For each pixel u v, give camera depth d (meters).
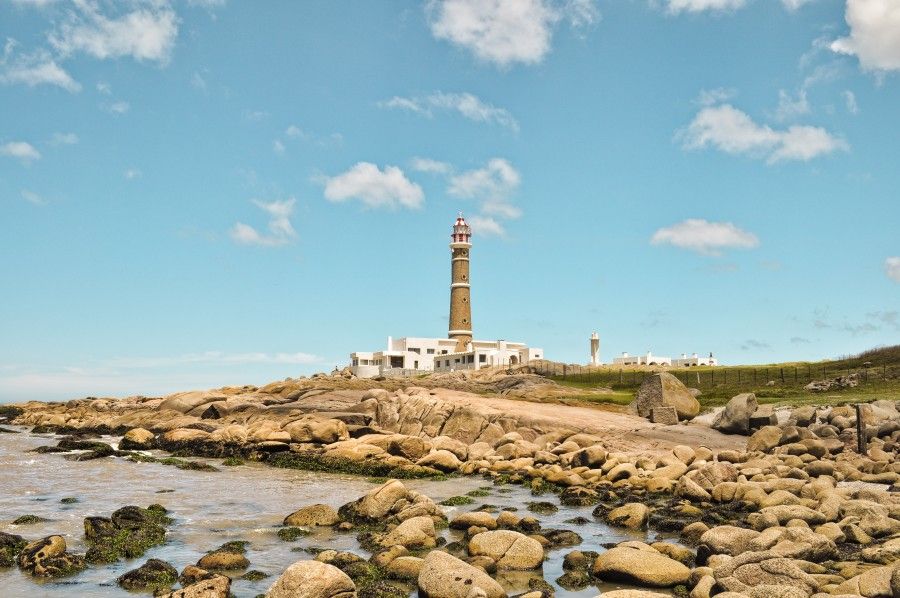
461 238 146.75
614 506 30.48
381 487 27.38
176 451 53.34
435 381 91.69
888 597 15.42
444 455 42.75
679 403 56.06
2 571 20.12
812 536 19.88
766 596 15.70
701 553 20.34
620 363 149.50
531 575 20.12
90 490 34.41
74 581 19.36
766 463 35.62
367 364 143.75
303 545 23.36
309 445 49.34
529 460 42.09
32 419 84.62
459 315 146.12
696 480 32.50
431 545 22.61
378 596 17.56
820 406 53.91
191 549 22.81
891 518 23.59
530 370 109.31
